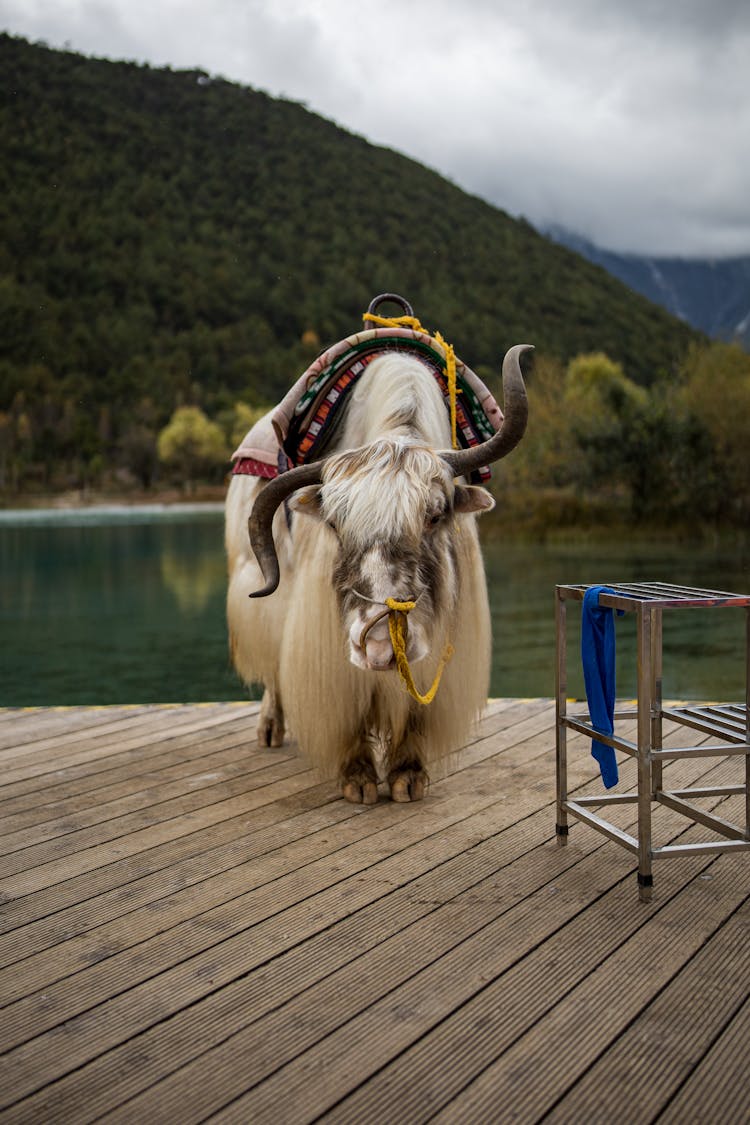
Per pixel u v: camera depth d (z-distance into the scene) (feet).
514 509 95.09
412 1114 6.06
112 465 368.07
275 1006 7.34
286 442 12.67
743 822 10.97
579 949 8.11
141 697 29.17
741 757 13.60
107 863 10.30
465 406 12.83
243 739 15.57
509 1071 6.47
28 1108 6.17
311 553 12.12
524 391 10.60
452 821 11.44
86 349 480.23
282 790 12.84
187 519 176.55
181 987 7.65
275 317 541.75
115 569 72.79
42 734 15.92
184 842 10.90
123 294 548.31
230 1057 6.69
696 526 89.76
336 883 9.66
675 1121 5.94
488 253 597.93
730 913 8.74
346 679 11.82
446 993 7.46
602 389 101.24
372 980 7.69
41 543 104.99
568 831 10.83
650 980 7.58
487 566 64.80
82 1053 6.77
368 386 12.29
